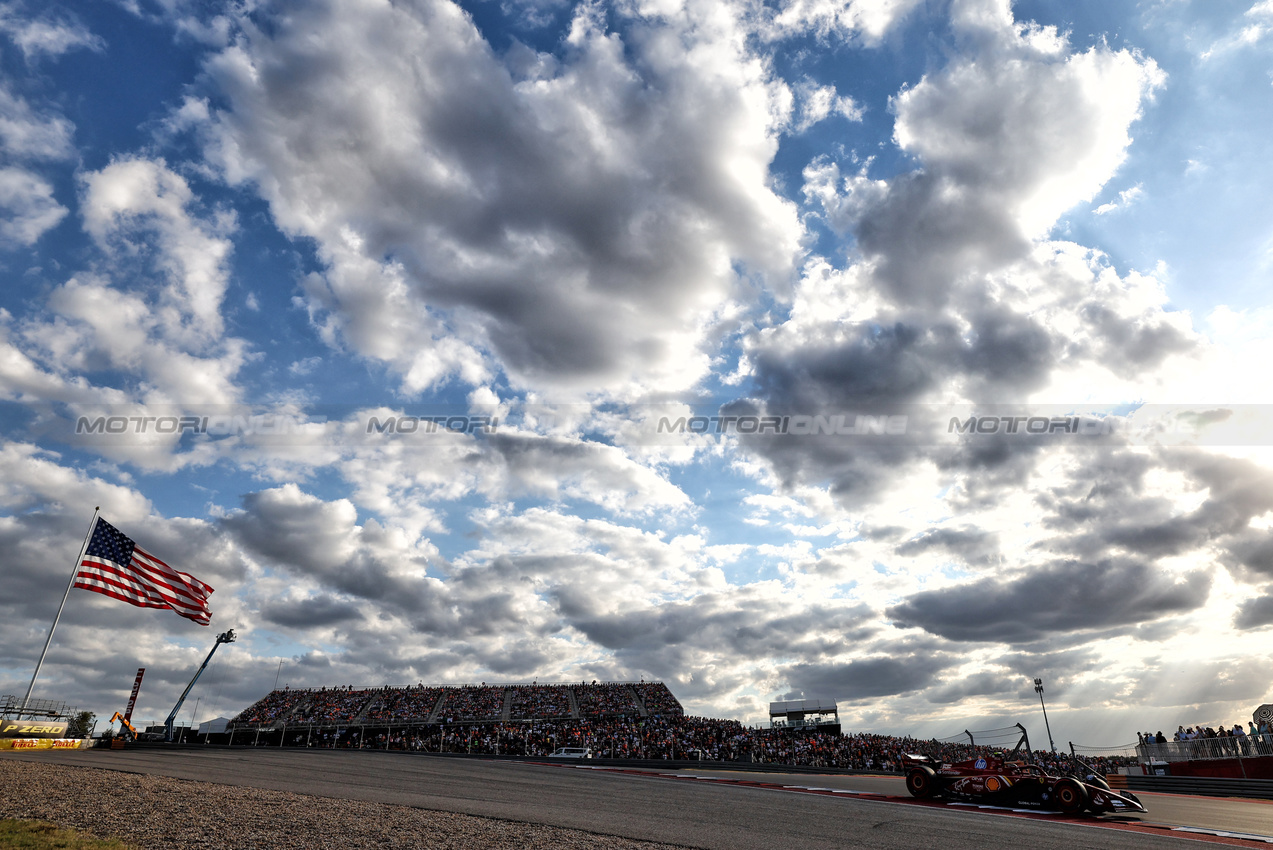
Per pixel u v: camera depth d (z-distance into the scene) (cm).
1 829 1003
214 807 1295
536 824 1327
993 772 1877
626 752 4753
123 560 3145
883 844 1258
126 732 4547
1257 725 2772
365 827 1182
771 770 3434
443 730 5703
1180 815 1769
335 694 7062
